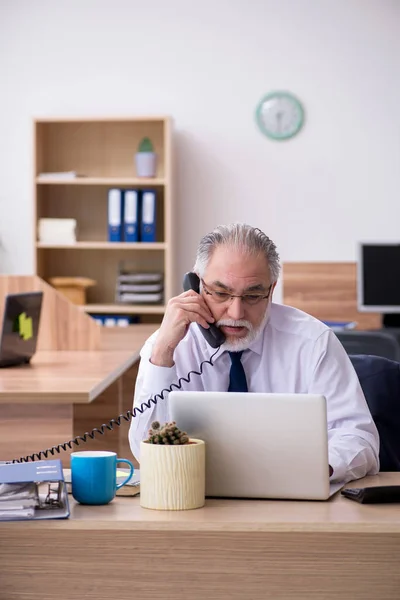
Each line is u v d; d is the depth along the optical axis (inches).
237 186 285.1
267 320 95.3
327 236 283.6
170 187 273.0
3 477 68.7
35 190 275.3
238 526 67.3
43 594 67.7
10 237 289.4
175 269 287.7
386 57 280.5
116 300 284.5
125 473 86.8
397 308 273.9
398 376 104.8
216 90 284.2
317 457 75.6
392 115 281.1
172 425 74.2
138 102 286.5
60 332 189.9
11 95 288.8
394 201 282.2
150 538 67.4
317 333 95.6
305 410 75.7
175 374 92.5
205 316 90.0
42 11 286.8
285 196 283.9
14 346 160.6
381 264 274.2
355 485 83.3
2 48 288.0
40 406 138.8
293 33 281.9
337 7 280.7
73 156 287.9
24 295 162.4
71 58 287.4
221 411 76.4
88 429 171.0
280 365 95.6
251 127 284.0
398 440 103.3
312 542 67.0
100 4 286.2
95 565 67.5
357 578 66.9
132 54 286.2
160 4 284.8
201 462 73.2
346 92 281.4
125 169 287.4
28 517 68.6
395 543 66.6
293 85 282.5
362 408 92.0
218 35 283.7
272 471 75.9
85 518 68.9
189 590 67.4
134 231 275.6
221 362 97.4
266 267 89.0
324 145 282.5
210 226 286.0
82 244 274.8
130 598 67.4
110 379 151.6
